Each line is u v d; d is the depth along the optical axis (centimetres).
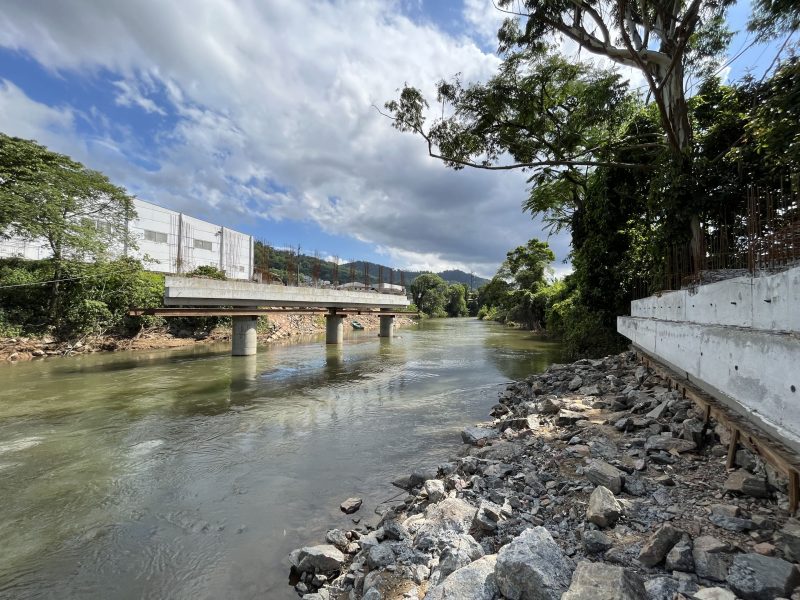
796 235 539
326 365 2144
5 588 470
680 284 1156
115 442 959
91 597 455
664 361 971
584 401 1048
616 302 1914
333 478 759
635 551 378
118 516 627
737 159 1092
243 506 655
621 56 1379
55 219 2473
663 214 1334
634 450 641
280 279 3872
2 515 631
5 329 2284
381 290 3981
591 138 2061
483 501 509
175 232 4631
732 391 470
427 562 438
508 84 1688
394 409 1259
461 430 1041
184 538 566
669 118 1359
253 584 469
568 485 554
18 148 2395
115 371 1892
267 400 1373
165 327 2892
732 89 1362
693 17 1149
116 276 2703
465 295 11538
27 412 1212
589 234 2034
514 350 2809
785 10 948
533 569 314
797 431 342
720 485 495
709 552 347
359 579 438
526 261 4791
